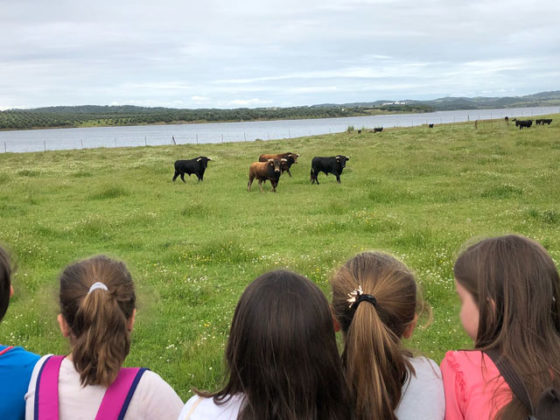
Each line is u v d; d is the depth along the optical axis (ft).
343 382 7.39
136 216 46.62
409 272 8.54
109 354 7.52
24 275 28.71
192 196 61.41
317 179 72.23
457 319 22.16
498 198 52.47
